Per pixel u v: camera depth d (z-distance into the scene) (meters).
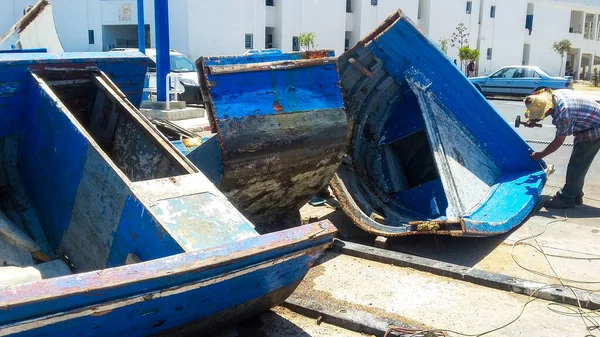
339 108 4.99
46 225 4.09
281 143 4.53
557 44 45.62
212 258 2.75
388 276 4.55
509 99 23.22
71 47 31.33
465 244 5.43
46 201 4.03
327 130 4.86
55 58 4.03
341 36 35.22
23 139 4.16
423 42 5.84
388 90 6.42
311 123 4.73
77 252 3.79
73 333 2.56
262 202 4.93
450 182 5.55
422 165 6.56
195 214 3.21
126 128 4.20
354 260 4.90
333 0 34.31
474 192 5.83
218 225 3.19
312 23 33.62
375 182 6.45
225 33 29.88
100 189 3.44
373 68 6.10
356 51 5.89
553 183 7.89
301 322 3.82
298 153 4.68
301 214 6.34
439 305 4.04
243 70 4.37
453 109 6.34
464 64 40.25
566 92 6.36
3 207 4.18
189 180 3.47
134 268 2.57
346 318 3.75
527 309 3.97
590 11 48.38
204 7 28.83
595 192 7.45
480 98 6.29
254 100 4.42
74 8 30.81
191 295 2.85
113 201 3.35
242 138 4.29
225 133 4.20
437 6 38.78
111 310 2.56
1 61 3.68
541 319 3.82
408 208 6.15
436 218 5.77
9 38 8.00
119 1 29.72
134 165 4.12
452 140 6.07
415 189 6.13
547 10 45.03
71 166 3.64
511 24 43.16
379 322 3.69
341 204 5.36
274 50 4.76
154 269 2.60
